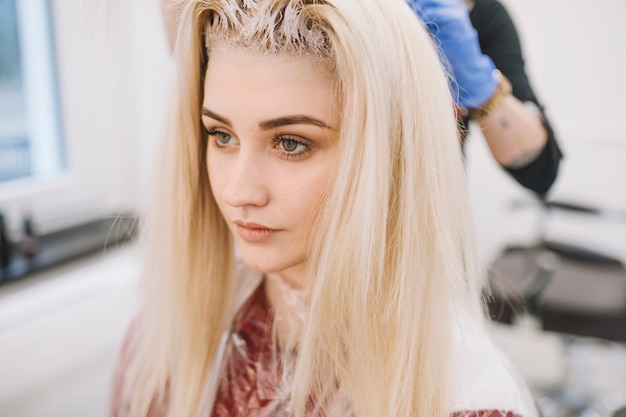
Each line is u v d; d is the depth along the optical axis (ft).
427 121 1.66
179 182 2.13
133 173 4.95
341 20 1.55
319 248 1.77
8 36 4.17
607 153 5.88
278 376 2.10
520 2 5.66
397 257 1.76
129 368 2.55
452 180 1.74
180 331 2.34
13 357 3.47
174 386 2.36
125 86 4.74
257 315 2.19
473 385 1.88
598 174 5.97
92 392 4.04
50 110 4.50
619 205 5.97
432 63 1.68
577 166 6.01
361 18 1.56
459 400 1.85
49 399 3.82
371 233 1.67
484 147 5.29
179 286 2.30
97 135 4.72
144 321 2.48
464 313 1.94
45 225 4.45
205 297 2.33
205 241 2.27
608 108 5.77
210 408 2.23
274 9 1.60
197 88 1.94
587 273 4.98
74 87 4.49
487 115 2.39
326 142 1.68
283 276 2.08
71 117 4.51
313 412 1.95
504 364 2.00
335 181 1.70
